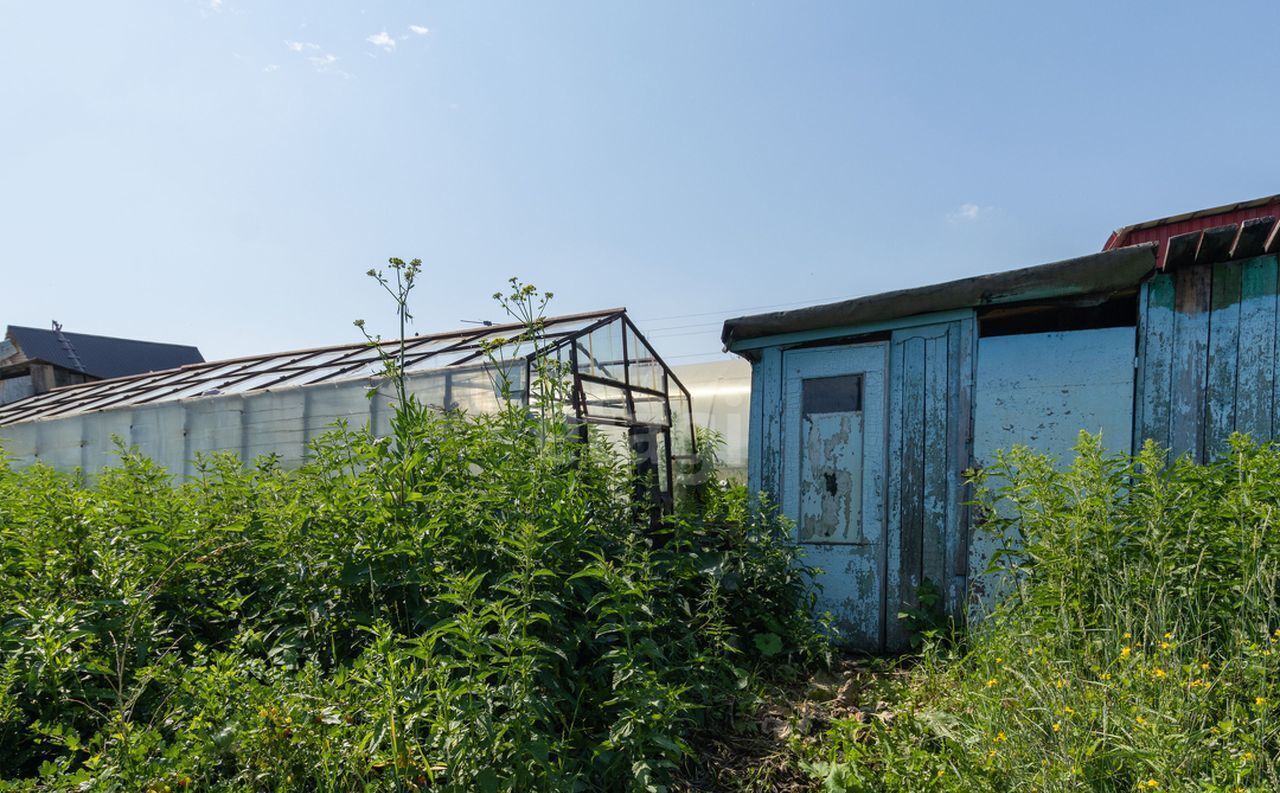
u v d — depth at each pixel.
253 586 3.85
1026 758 3.02
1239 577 3.49
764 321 6.57
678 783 3.59
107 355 25.22
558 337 7.27
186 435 9.41
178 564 3.59
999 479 5.62
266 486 4.22
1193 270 5.20
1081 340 5.47
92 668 2.79
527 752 2.79
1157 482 3.88
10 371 23.19
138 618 3.12
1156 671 2.96
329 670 3.36
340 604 3.56
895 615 5.89
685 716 3.80
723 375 11.41
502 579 3.31
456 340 9.16
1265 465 3.76
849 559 6.15
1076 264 5.31
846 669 5.31
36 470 4.89
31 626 2.92
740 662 5.02
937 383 5.91
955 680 4.33
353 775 2.68
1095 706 3.06
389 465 3.75
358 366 9.12
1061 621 3.58
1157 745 2.68
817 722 4.23
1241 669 3.09
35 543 3.48
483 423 4.62
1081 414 5.43
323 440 4.41
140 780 2.33
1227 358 5.05
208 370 11.81
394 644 3.02
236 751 2.52
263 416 8.79
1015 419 5.62
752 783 3.62
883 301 6.01
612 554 4.48
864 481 6.15
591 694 3.58
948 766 3.27
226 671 2.72
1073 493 4.11
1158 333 5.27
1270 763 2.67
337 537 3.65
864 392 6.22
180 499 4.29
